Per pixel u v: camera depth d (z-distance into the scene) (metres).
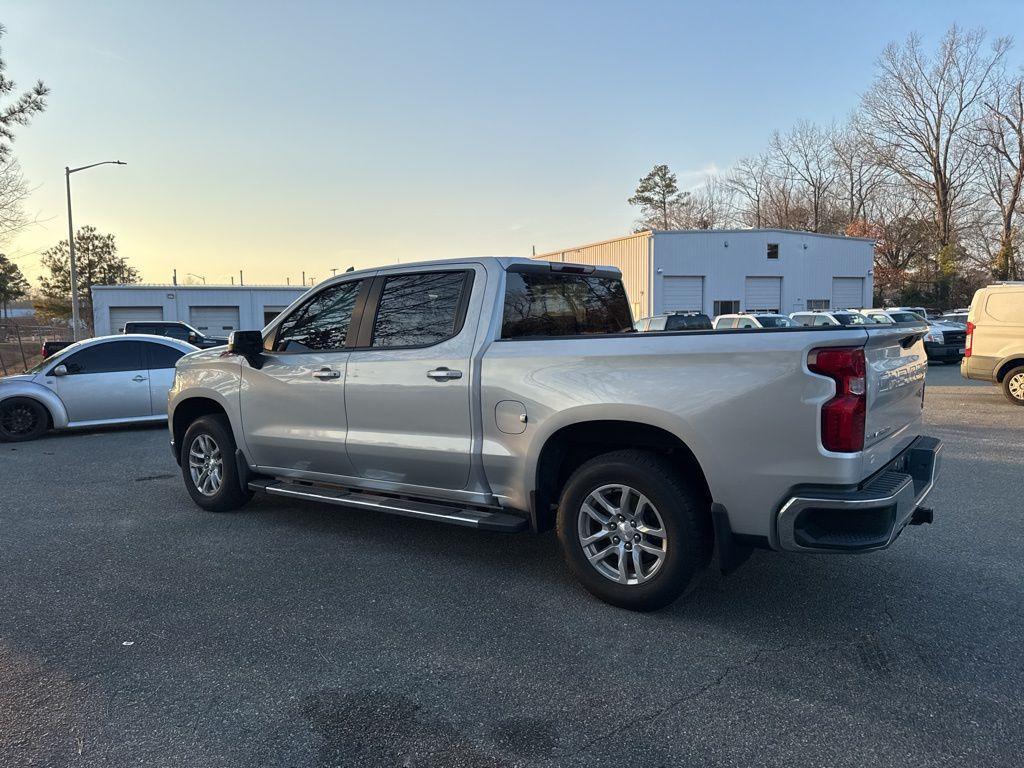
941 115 51.59
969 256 51.81
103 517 6.02
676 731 2.80
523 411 4.11
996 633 3.62
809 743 2.71
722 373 3.50
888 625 3.74
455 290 4.55
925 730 2.78
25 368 26.72
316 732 2.81
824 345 3.29
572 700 3.04
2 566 4.79
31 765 2.61
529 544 5.19
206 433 6.05
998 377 12.21
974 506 5.95
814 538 3.33
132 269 72.38
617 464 3.83
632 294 38.88
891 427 3.78
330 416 5.04
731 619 3.84
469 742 2.74
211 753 2.68
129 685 3.19
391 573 4.60
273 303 47.41
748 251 38.16
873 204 61.56
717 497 3.54
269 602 4.14
